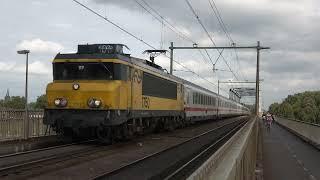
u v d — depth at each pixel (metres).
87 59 22.28
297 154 26.25
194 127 44.06
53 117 21.84
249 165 12.46
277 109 196.38
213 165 5.62
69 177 13.16
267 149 29.19
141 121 25.78
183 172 15.35
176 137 29.41
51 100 21.95
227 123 57.88
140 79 25.17
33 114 23.69
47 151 18.89
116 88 21.61
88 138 24.20
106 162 16.73
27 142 22.23
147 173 14.95
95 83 21.61
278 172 19.30
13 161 15.76
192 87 43.03
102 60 22.12
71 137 23.88
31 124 23.50
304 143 33.94
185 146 24.52
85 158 17.38
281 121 67.12
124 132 23.09
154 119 29.25
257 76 50.59
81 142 23.19
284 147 30.62
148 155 19.14
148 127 28.30
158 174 14.81
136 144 23.52
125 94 22.62
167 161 18.17
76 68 22.38
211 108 56.78
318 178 17.83
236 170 6.52
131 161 17.33
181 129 38.94
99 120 21.19
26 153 17.94
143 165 16.80
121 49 23.77
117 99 21.67
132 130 24.19
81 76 22.28
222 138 30.09
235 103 91.75
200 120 50.06
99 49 23.09
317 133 30.14
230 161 6.28
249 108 137.88
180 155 20.38
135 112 24.17
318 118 153.00
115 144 22.95
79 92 21.55
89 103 21.34
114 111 21.45
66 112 21.73
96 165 15.85
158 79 29.19
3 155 16.84
